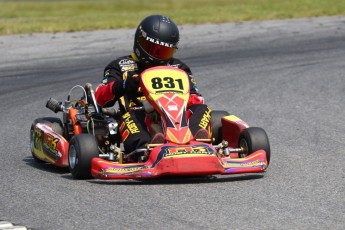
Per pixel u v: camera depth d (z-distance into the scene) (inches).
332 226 745.0
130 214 795.4
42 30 2874.0
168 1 6402.6
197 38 2578.7
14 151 1216.2
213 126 1111.0
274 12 3302.2
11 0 7824.8
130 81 1024.2
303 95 1643.7
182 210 807.1
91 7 6053.2
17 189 932.6
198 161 905.5
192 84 1071.6
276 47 2342.5
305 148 1166.3
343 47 2299.5
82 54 2292.1
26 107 1588.3
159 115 995.9
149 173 900.6
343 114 1443.2
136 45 1063.0
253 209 808.3
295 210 803.4
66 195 888.9
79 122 1083.3
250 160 946.1
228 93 1688.0
